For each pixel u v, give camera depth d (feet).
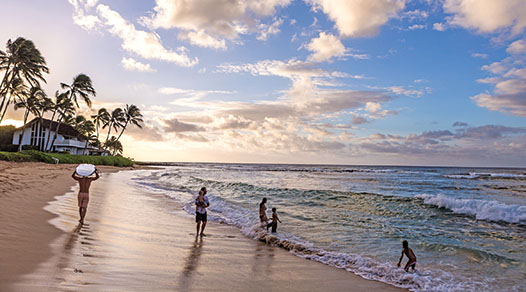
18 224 24.16
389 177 172.24
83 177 29.35
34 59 119.65
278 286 18.49
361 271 23.00
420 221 44.34
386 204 59.11
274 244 30.32
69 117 228.84
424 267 24.59
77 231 25.30
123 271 17.40
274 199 65.46
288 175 184.96
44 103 165.07
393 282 21.02
